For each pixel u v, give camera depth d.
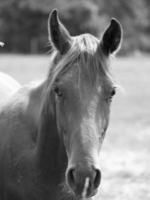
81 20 65.44
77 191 5.00
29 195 6.31
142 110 24.39
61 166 6.07
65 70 5.31
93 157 4.99
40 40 64.75
